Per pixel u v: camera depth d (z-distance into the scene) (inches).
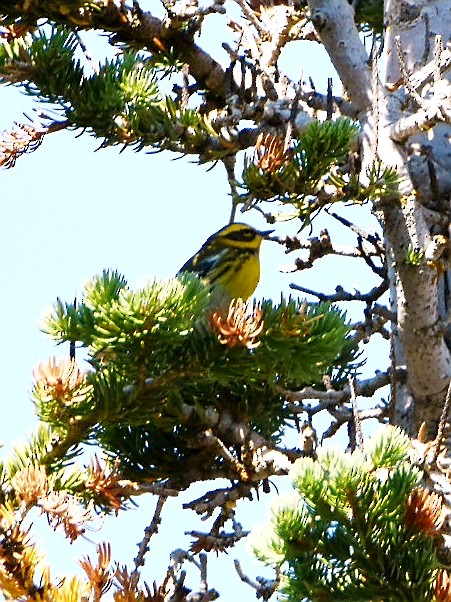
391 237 447.5
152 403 333.7
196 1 500.4
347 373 460.1
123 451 411.2
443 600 296.2
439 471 345.7
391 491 299.9
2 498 308.0
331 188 440.8
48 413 328.5
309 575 310.7
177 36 506.9
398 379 468.1
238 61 524.4
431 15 525.7
